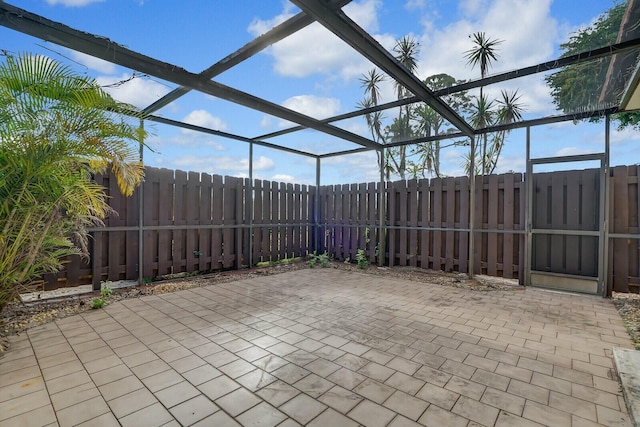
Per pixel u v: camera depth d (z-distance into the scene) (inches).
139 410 69.2
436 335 113.0
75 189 120.0
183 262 212.7
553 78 159.9
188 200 215.2
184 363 91.4
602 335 112.7
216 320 128.6
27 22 92.0
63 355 96.3
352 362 92.1
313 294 171.9
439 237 237.5
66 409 69.4
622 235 166.4
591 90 155.9
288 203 287.0
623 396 74.3
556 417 66.7
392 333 114.7
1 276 109.3
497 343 105.9
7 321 125.0
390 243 262.4
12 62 96.0
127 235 187.5
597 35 125.3
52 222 118.8
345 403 71.9
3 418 66.2
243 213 250.2
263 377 83.5
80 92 106.0
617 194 170.6
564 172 186.5
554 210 189.2
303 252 302.2
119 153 124.5
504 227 207.2
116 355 96.4
